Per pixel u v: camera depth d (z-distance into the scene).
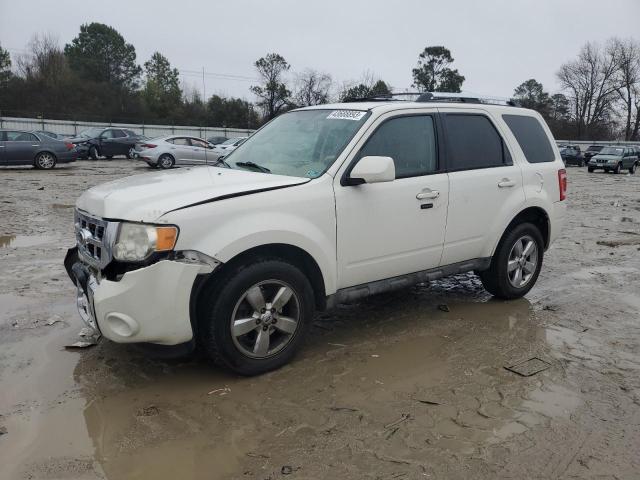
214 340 3.52
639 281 6.42
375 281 4.36
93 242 3.52
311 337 4.50
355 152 4.09
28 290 5.55
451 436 3.06
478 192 4.85
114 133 28.62
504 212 5.08
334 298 4.10
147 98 70.00
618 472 2.76
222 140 33.06
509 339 4.52
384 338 4.50
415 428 3.14
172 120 67.81
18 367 3.81
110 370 3.80
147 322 3.30
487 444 2.99
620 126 83.31
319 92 64.06
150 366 3.87
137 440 2.98
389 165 3.83
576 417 3.29
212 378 3.71
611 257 7.78
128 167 23.14
